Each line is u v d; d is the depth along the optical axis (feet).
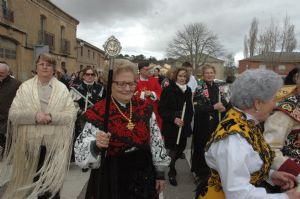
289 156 7.47
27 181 11.78
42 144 11.79
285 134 7.32
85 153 7.27
